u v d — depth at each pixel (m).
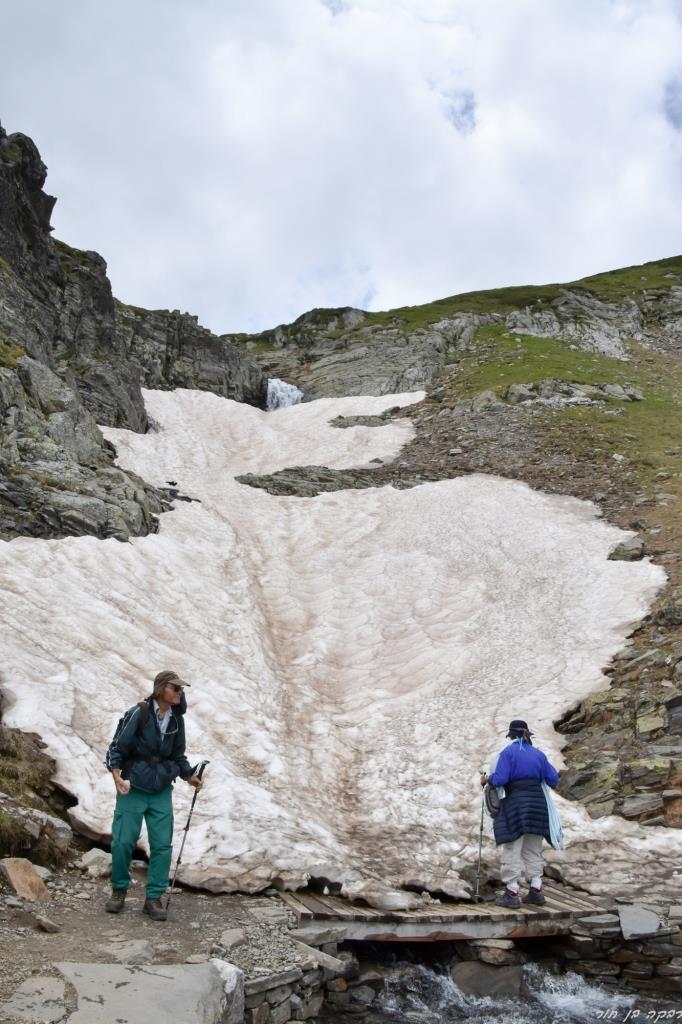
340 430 47.19
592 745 15.28
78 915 7.75
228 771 12.70
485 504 31.66
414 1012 8.42
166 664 17.12
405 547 28.20
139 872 9.53
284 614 23.23
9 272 38.84
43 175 43.81
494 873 10.90
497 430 43.97
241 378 62.59
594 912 9.80
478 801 13.31
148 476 35.69
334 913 8.78
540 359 60.94
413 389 59.25
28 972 6.01
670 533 26.61
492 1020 8.38
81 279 47.62
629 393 51.47
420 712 17.22
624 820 12.75
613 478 34.38
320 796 13.27
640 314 86.12
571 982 9.27
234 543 27.97
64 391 30.64
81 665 15.02
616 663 18.34
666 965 9.29
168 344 59.38
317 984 8.02
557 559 25.73
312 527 30.83
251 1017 6.95
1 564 19.75
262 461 42.72
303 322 89.19
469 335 72.81
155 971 6.43
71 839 9.78
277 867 9.71
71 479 25.81
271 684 18.20
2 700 12.61
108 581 20.89
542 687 17.83
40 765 11.03
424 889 10.18
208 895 9.10
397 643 21.48
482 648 20.39
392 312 88.69
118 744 8.04
